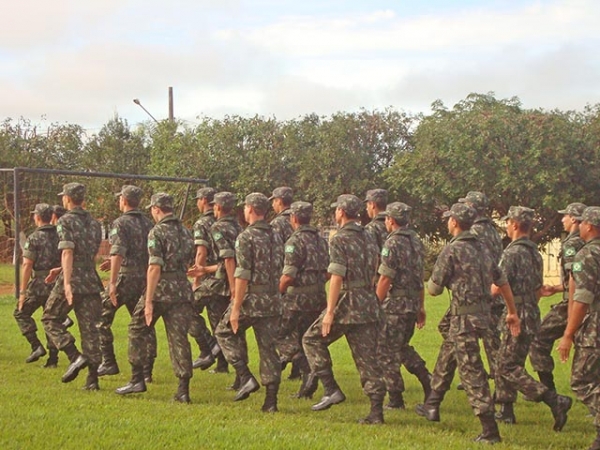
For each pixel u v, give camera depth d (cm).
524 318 1000
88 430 887
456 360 965
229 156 3816
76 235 1138
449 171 3412
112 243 1173
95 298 1150
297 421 970
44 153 4138
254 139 3822
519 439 938
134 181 3838
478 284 919
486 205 1151
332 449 830
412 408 1095
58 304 1199
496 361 1019
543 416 1062
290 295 1140
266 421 964
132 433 878
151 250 1066
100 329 1199
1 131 4041
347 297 973
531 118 3366
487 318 926
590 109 3553
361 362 980
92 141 4444
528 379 982
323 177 3669
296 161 3750
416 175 3453
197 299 1288
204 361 1332
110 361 1220
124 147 4431
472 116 3431
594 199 3466
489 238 1126
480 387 907
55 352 1358
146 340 1104
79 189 1161
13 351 1498
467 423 1012
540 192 3347
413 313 1073
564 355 880
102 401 1055
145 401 1070
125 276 1185
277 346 1171
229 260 1188
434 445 873
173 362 1080
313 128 3794
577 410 1100
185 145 3825
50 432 876
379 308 987
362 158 3697
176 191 3706
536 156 3284
